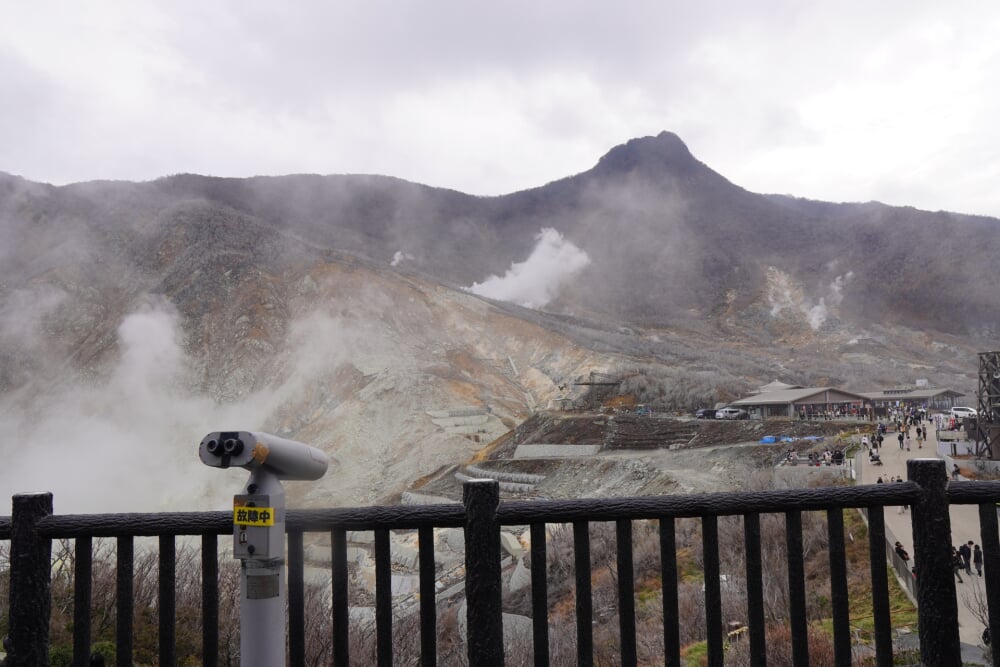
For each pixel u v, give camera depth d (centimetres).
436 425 11938
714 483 5603
